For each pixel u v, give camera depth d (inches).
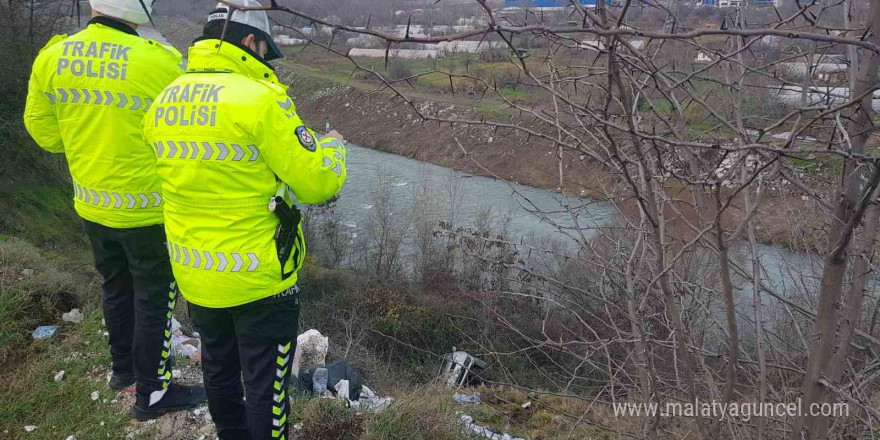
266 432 93.2
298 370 169.5
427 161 943.0
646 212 70.7
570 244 316.5
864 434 102.0
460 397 200.2
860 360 104.7
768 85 85.4
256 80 83.8
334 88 1408.7
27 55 479.5
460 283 467.5
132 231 110.3
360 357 344.5
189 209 85.0
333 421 126.2
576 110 74.3
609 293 114.0
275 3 48.0
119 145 105.8
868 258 80.5
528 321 232.8
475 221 622.2
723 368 116.7
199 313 91.6
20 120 478.9
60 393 133.3
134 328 119.6
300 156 83.4
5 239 238.5
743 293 183.8
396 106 1205.7
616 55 63.8
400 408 131.1
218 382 98.1
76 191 113.7
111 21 107.1
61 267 214.7
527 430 171.2
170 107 84.5
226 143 81.4
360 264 624.1
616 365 123.2
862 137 71.3
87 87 103.7
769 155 66.5
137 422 123.3
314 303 496.4
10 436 122.0
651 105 72.6
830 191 87.0
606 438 149.9
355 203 815.7
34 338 154.9
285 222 87.3
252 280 85.9
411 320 446.0
